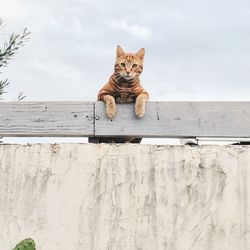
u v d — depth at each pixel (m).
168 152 3.33
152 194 3.29
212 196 3.28
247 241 3.21
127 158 3.33
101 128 3.54
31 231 3.27
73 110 3.55
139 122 3.54
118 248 3.22
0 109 3.53
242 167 3.31
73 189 3.31
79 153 3.35
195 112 3.54
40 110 3.54
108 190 3.30
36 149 3.37
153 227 3.24
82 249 3.23
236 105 3.54
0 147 3.39
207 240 3.22
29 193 3.32
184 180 3.30
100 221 3.26
